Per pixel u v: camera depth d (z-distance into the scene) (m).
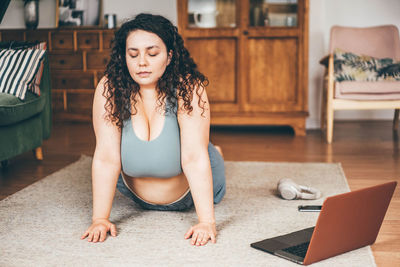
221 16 4.08
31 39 4.58
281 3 4.01
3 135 2.39
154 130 1.56
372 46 3.92
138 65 1.45
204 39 4.12
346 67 3.62
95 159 1.58
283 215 1.79
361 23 4.67
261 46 4.07
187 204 1.80
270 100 4.11
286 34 4.02
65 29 4.53
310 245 1.30
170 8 4.69
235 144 3.55
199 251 1.43
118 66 1.53
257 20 4.04
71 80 4.58
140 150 1.55
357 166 2.71
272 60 4.07
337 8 4.67
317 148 3.31
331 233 1.33
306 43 4.00
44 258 1.39
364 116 4.77
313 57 4.46
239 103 4.12
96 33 4.48
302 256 1.37
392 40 3.91
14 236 1.58
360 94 3.45
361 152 3.13
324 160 2.89
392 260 1.39
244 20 4.05
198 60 4.15
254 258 1.38
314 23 4.42
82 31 4.50
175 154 1.57
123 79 1.54
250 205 1.93
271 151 3.24
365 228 1.44
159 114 1.56
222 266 1.32
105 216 1.60
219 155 1.84
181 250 1.44
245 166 2.71
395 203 1.95
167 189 1.70
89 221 1.73
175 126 1.56
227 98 4.15
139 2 4.72
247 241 1.52
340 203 1.29
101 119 1.55
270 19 4.04
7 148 2.43
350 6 4.66
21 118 2.51
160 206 1.82
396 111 4.05
